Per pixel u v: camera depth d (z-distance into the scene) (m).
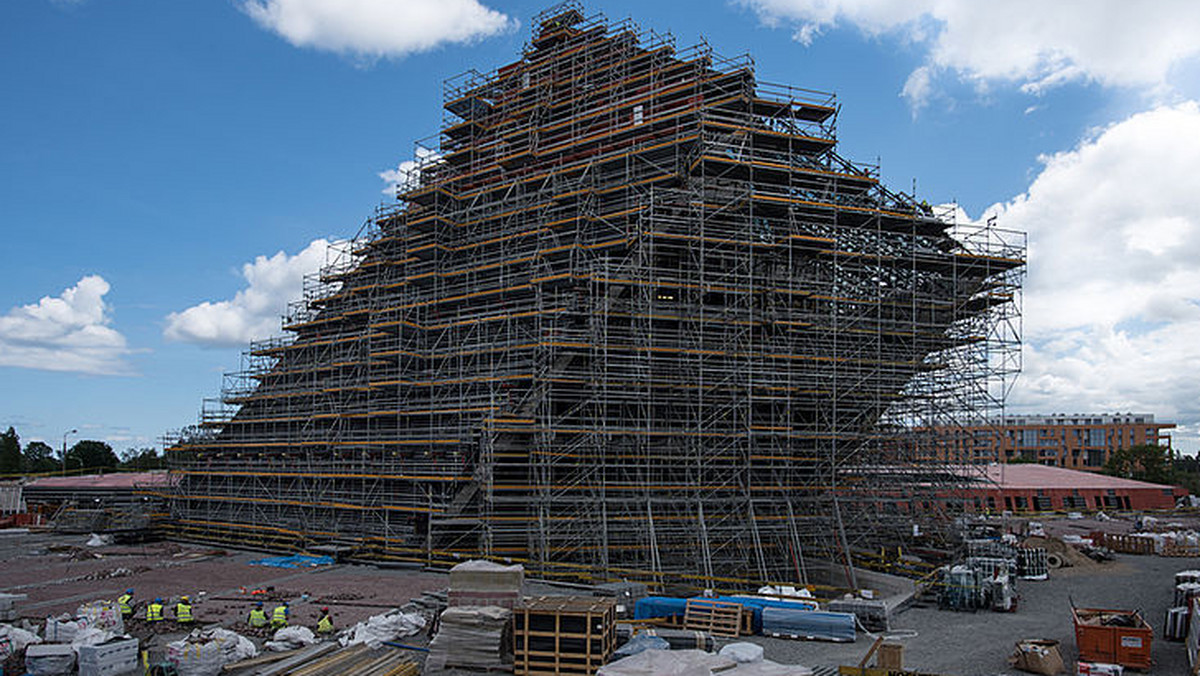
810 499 49.34
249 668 27.42
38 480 97.94
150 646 31.16
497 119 71.38
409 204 70.00
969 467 66.06
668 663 22.33
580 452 48.62
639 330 49.69
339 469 60.91
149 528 68.44
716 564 46.75
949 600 39.00
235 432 74.19
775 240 52.81
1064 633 34.16
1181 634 32.47
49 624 30.08
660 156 57.25
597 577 44.03
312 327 75.25
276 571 50.56
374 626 31.92
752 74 56.44
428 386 58.34
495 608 29.53
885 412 53.78
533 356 51.81
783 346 51.56
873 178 55.31
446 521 48.94
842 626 32.03
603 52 66.69
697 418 48.53
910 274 56.12
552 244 58.56
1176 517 95.81
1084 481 105.81
